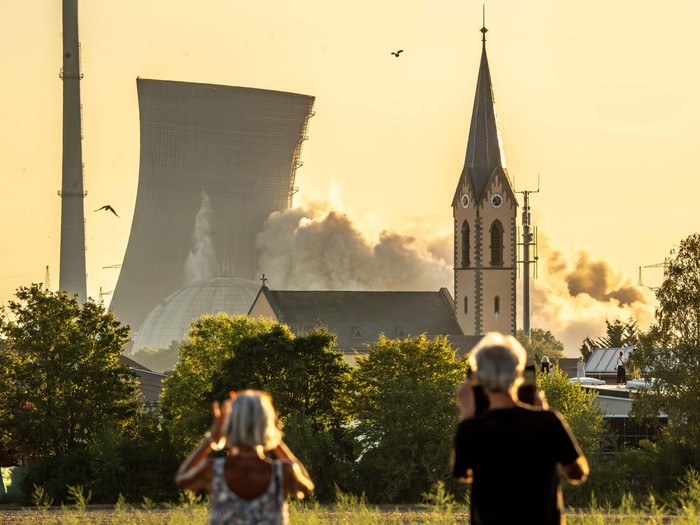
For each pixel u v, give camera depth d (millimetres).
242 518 29391
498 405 29828
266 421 29875
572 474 29578
